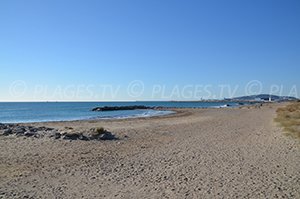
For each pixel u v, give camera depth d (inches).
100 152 538.3
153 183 337.4
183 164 436.5
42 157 483.2
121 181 346.0
